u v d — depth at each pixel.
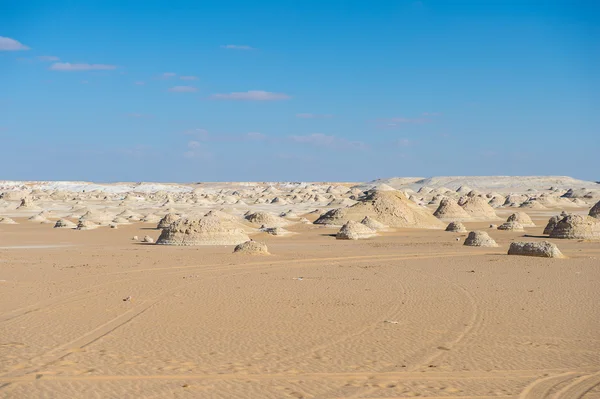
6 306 18.69
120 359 12.76
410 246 41.91
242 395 10.59
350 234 49.84
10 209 104.06
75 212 94.75
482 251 37.38
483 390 10.97
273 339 14.59
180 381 11.33
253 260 31.84
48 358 12.78
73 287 22.48
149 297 20.38
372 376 11.72
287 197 148.38
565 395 10.77
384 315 17.45
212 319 16.88
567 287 22.55
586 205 115.56
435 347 13.91
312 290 21.92
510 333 15.29
